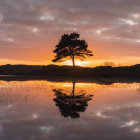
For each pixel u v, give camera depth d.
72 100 14.69
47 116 9.90
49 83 30.69
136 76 49.78
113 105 12.70
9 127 8.11
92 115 10.09
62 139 6.78
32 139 6.79
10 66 127.19
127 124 8.46
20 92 19.64
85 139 6.76
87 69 65.50
